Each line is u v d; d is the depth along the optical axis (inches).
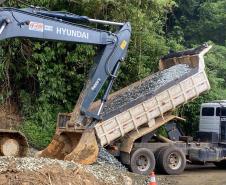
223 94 903.7
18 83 772.6
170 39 1008.9
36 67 741.9
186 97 636.1
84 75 768.9
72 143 585.3
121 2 754.8
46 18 493.0
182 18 1203.9
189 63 684.7
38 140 722.8
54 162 413.1
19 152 549.6
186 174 644.1
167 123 677.9
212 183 560.1
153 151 643.5
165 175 628.7
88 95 549.3
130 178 515.2
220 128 704.4
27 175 362.9
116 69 558.3
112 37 551.2
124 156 610.5
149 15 804.0
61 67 751.1
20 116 757.3
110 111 584.1
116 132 578.9
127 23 566.6
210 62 977.5
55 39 502.0
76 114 563.5
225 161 721.0
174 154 641.6
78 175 395.9
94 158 536.7
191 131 832.9
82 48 743.1
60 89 754.8
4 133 543.2
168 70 703.1
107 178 438.3
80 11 765.3
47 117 742.5
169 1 829.8
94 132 553.6
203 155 677.3
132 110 594.6
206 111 726.5
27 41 743.7
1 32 454.0
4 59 744.3
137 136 607.5
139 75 801.6
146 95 609.6
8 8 463.2
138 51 807.1
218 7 1202.6
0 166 377.1
